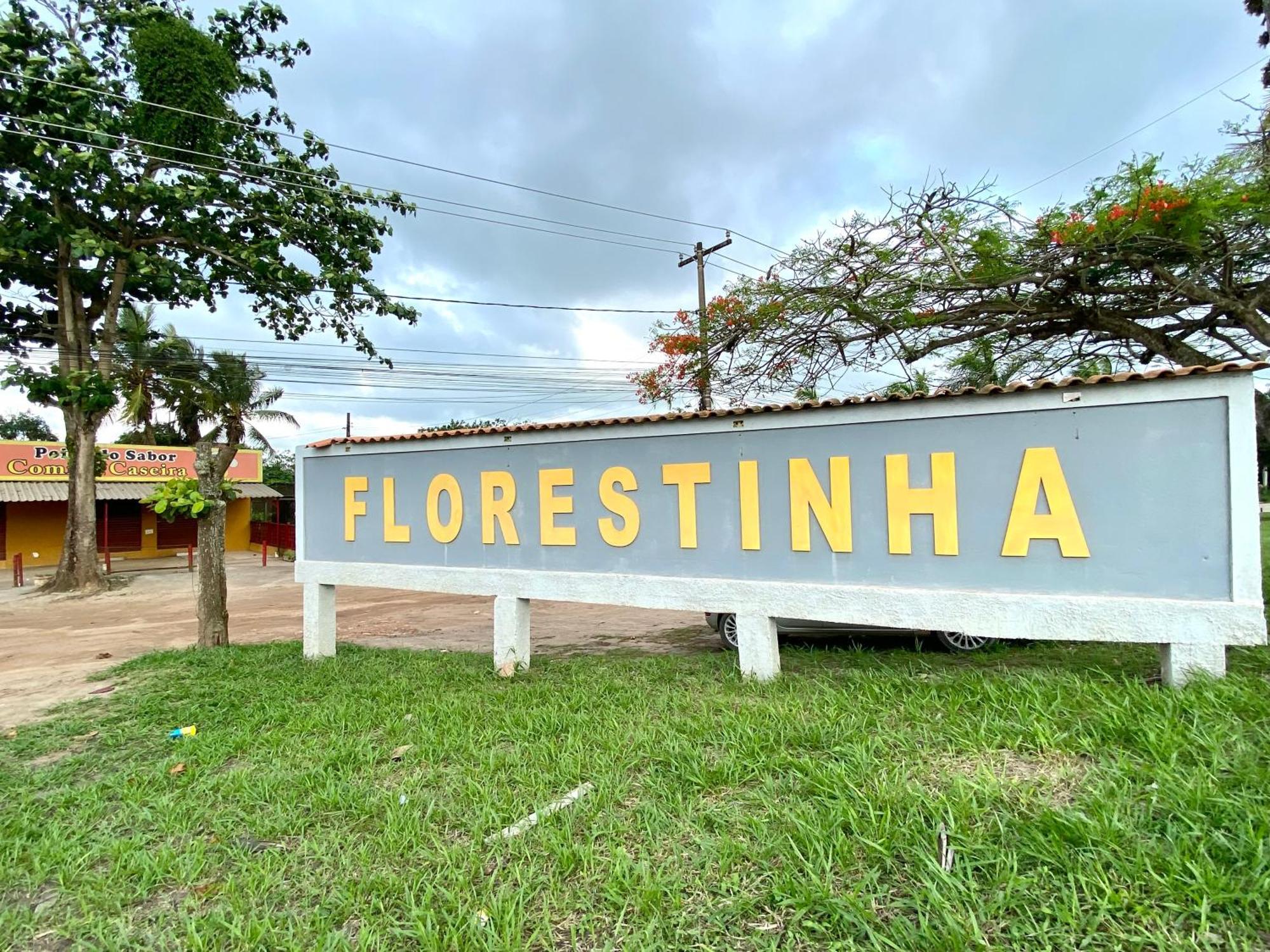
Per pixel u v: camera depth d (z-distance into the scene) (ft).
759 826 9.17
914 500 15.40
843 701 13.92
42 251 54.39
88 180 47.88
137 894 8.90
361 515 23.70
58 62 44.50
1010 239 24.32
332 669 21.63
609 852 9.00
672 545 18.40
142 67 45.39
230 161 48.62
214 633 26.53
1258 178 21.95
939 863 7.89
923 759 10.75
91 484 57.93
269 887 8.80
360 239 55.16
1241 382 12.79
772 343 30.83
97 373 54.03
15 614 45.65
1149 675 15.08
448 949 7.30
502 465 21.15
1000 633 14.38
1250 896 6.68
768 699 15.01
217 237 52.75
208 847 10.11
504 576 20.81
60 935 8.29
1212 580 12.92
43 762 14.76
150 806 11.61
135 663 24.67
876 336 29.01
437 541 22.22
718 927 7.35
